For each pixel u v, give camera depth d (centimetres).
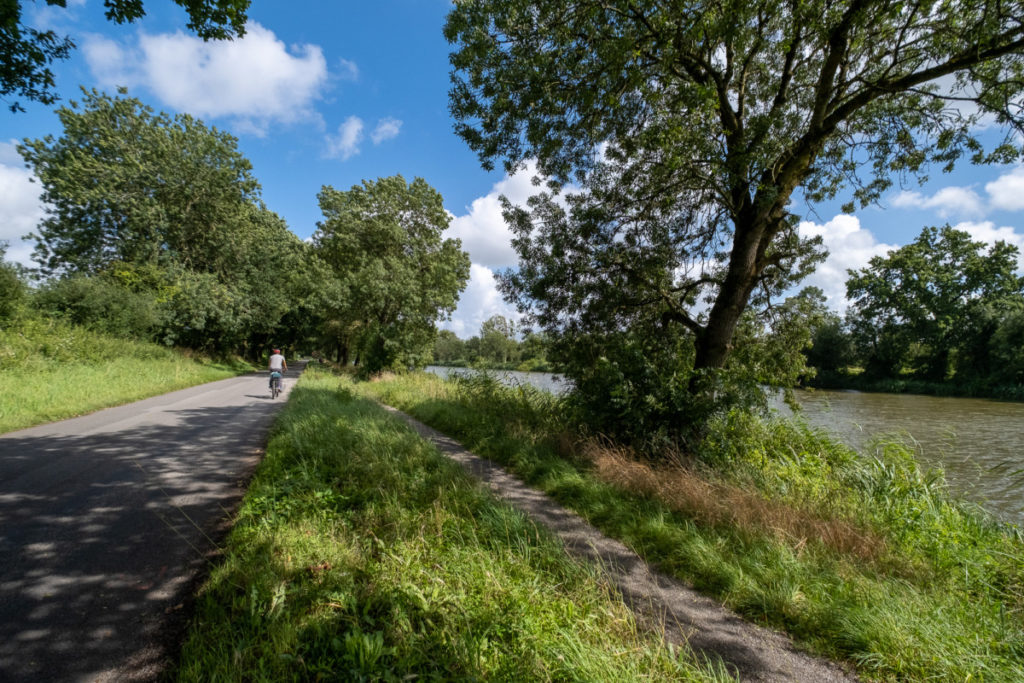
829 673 270
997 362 4231
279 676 215
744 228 877
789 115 916
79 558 331
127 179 2622
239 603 268
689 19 722
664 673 250
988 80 745
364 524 400
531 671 235
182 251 3031
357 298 2612
